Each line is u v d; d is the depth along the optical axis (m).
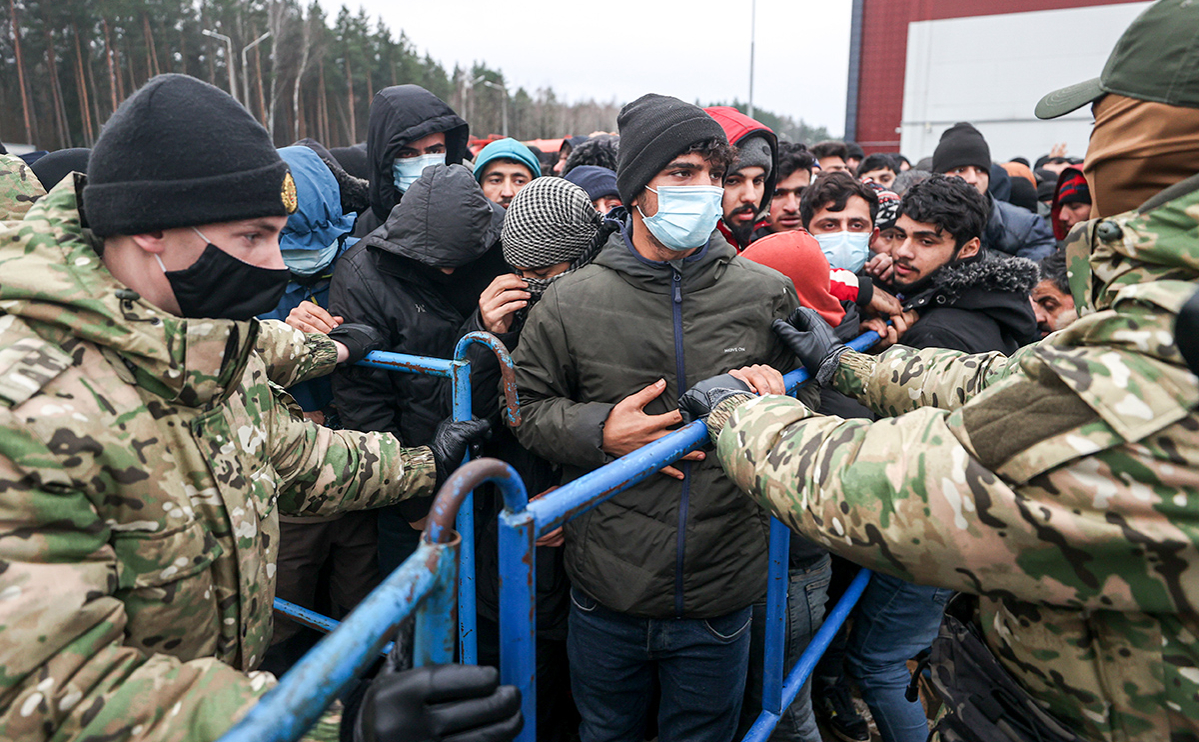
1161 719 0.84
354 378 2.10
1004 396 0.81
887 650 2.07
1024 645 0.96
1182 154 0.77
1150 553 0.74
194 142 0.95
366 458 1.44
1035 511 0.76
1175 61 0.77
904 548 0.84
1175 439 0.71
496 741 0.73
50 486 0.81
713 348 1.59
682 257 1.62
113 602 0.83
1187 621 0.79
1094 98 0.90
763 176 2.55
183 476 1.01
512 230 1.92
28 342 0.87
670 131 1.50
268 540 1.18
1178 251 0.74
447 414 2.16
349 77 47.41
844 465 0.89
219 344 1.03
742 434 1.06
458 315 2.28
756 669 2.00
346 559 2.37
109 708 0.75
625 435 1.53
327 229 2.43
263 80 44.38
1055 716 0.96
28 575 0.75
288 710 0.57
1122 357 0.75
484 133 64.00
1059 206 2.71
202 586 1.00
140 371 0.96
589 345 1.62
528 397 1.74
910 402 1.46
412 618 0.78
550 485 2.02
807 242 1.95
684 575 1.55
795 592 1.94
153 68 40.28
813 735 2.01
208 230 0.98
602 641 1.68
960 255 2.15
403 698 0.70
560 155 6.55
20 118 34.66
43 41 35.19
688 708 1.68
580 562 1.66
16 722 0.71
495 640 2.19
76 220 0.99
